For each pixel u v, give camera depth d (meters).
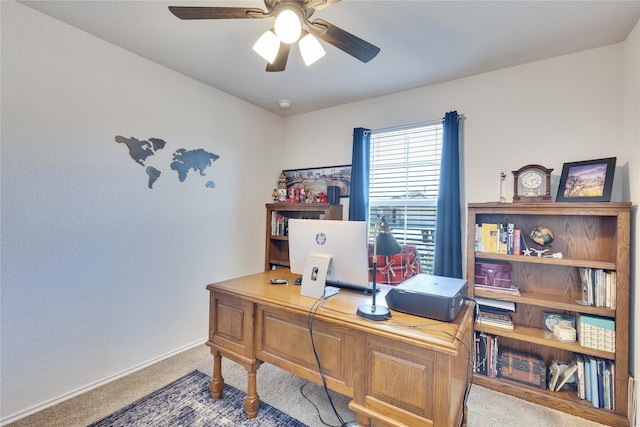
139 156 2.42
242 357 1.85
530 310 2.31
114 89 2.26
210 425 1.76
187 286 2.81
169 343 2.66
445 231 2.58
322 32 1.53
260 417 1.83
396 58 2.36
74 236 2.07
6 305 1.80
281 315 1.74
